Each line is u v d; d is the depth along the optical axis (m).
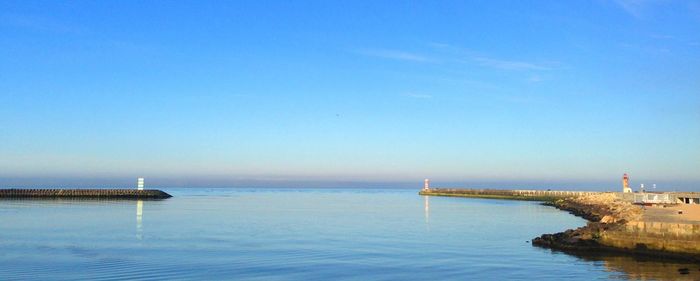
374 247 39.88
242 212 79.25
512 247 39.84
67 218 62.88
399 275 29.59
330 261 33.78
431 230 52.66
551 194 132.62
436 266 32.16
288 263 33.03
